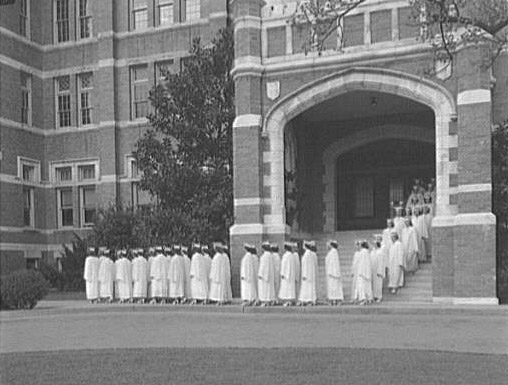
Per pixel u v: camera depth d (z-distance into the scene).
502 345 11.32
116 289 21.61
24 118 31.55
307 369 8.87
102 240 24.56
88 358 10.32
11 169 30.23
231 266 20.53
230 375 8.55
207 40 29.05
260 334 13.32
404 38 19.25
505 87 21.20
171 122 23.75
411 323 14.67
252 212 20.47
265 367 9.08
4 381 8.52
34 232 31.34
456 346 11.26
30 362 10.05
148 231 22.41
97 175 31.17
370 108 24.44
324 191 26.42
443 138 18.66
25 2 31.89
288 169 23.59
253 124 20.58
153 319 16.95
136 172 30.34
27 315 18.42
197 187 22.83
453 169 18.48
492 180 18.80
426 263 20.56
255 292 18.83
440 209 18.56
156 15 30.55
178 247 20.47
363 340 12.19
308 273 18.17
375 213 26.69
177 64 29.78
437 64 18.38
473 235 17.67
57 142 32.16
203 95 23.45
